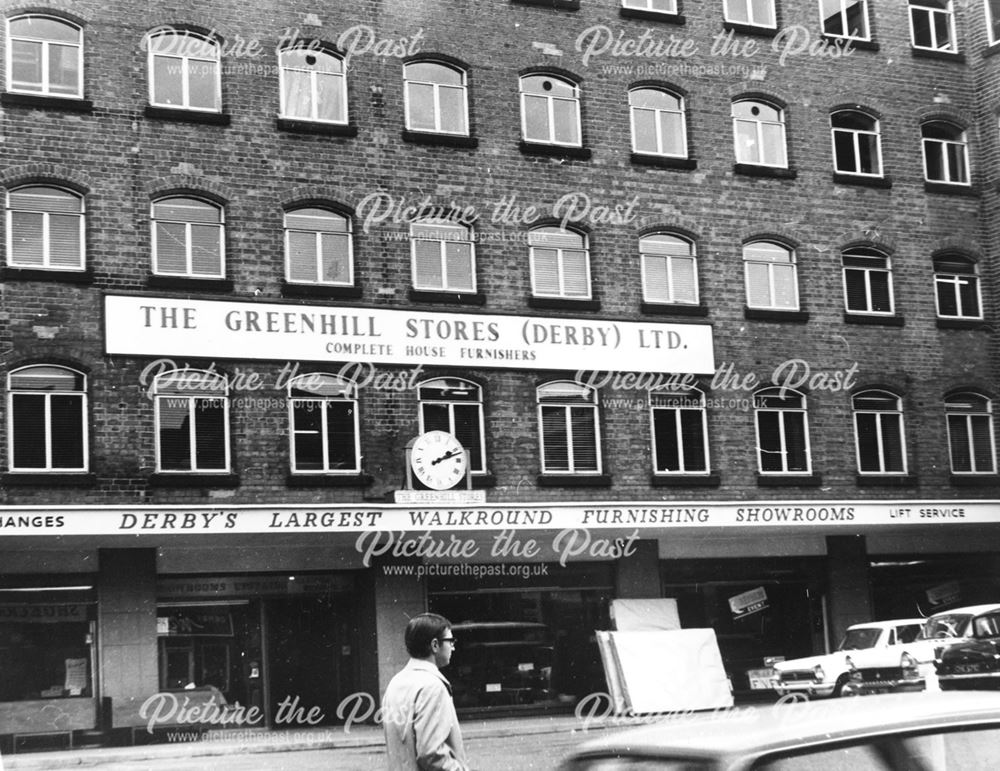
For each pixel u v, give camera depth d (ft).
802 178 90.07
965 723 14.79
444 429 78.69
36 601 70.54
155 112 74.13
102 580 71.72
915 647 70.74
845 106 92.43
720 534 85.25
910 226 92.84
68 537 69.10
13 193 71.15
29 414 70.08
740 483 85.10
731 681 85.46
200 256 74.74
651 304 84.38
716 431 84.99
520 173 82.23
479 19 82.74
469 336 79.25
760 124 90.22
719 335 86.02
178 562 73.41
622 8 86.63
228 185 75.31
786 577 88.22
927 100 95.04
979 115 96.37
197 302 73.46
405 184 79.36
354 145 78.43
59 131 72.13
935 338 92.27
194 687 73.41
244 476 73.56
